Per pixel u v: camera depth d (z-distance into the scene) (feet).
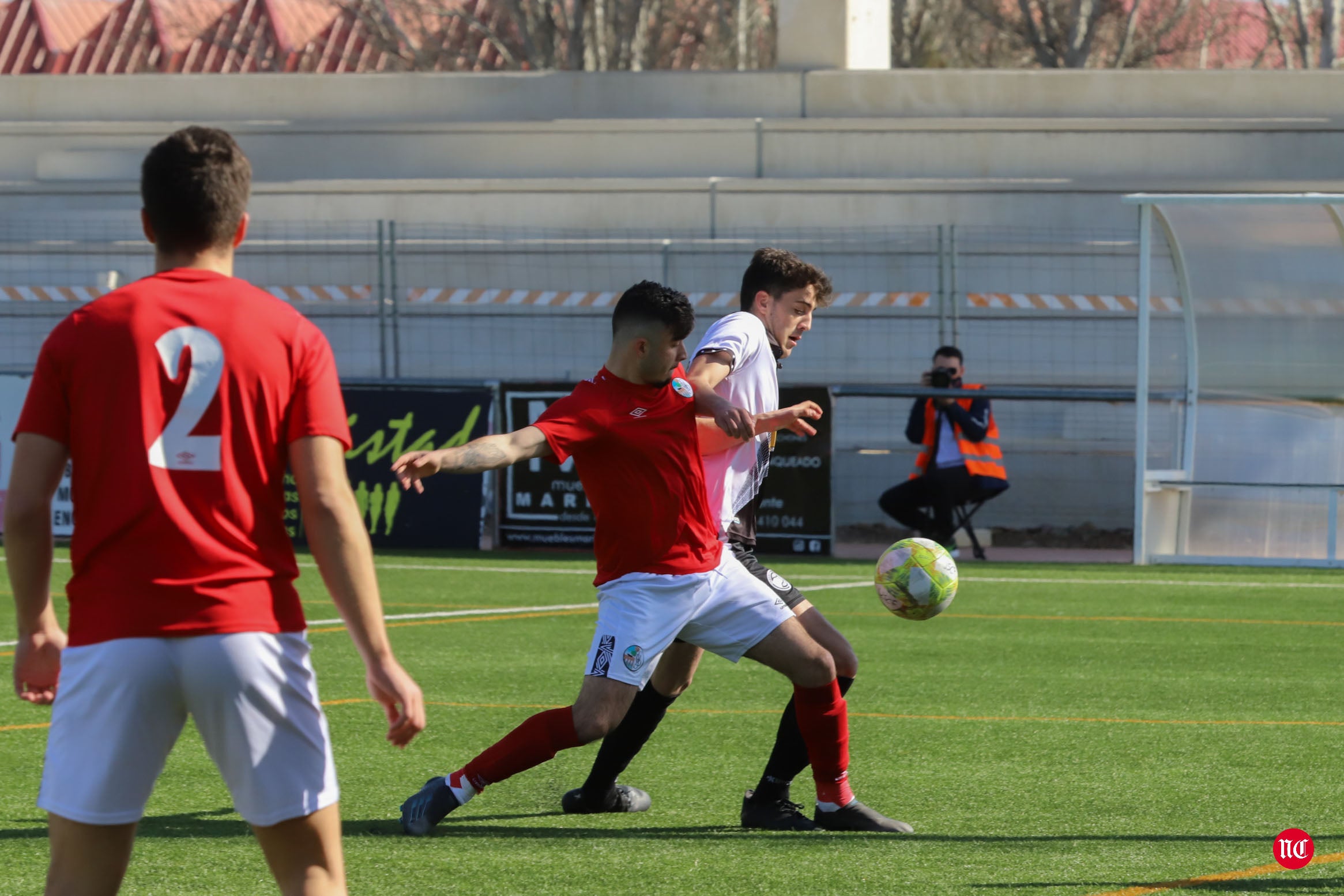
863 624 96.94
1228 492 128.36
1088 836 48.21
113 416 27.20
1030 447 154.20
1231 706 71.72
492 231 181.78
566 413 44.47
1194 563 126.72
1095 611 102.47
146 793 27.68
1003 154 183.62
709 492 48.83
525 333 168.35
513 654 85.92
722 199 180.04
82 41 360.89
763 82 192.13
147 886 41.96
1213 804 52.90
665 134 189.16
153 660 26.91
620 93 195.83
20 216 184.14
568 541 133.69
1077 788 55.47
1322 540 126.41
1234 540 128.36
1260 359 125.59
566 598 107.65
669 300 44.60
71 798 27.22
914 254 160.56
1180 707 71.31
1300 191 171.53
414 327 170.40
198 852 45.32
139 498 27.04
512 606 104.22
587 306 166.61
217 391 27.35
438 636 91.97
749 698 73.00
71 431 27.55
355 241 176.04
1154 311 155.94
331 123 196.13
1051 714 69.77
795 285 51.06
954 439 127.13
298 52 364.58
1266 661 84.23
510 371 168.45
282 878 28.48
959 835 48.37
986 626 96.02
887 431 156.66
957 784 56.03
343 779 56.44
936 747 62.64
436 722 67.26
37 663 28.50
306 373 28.02
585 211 182.09
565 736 45.93
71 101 202.59
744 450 49.47
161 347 27.30
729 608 46.98
